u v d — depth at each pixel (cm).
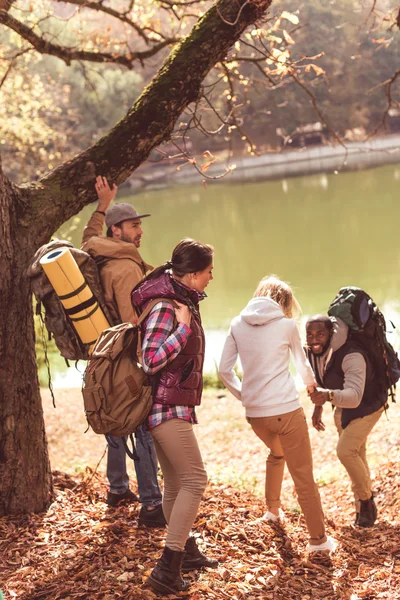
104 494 507
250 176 6969
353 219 3775
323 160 7206
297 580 399
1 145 2070
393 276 2288
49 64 4600
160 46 814
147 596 345
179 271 346
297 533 472
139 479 442
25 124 1695
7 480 457
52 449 1016
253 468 856
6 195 454
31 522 446
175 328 341
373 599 386
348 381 489
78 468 677
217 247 3450
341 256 2809
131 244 429
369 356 504
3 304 451
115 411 339
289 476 761
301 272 2578
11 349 455
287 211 4478
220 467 847
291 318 454
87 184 484
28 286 461
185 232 4081
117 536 425
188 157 553
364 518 517
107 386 339
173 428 342
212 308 2102
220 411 1173
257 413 432
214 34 511
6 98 1516
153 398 345
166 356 332
